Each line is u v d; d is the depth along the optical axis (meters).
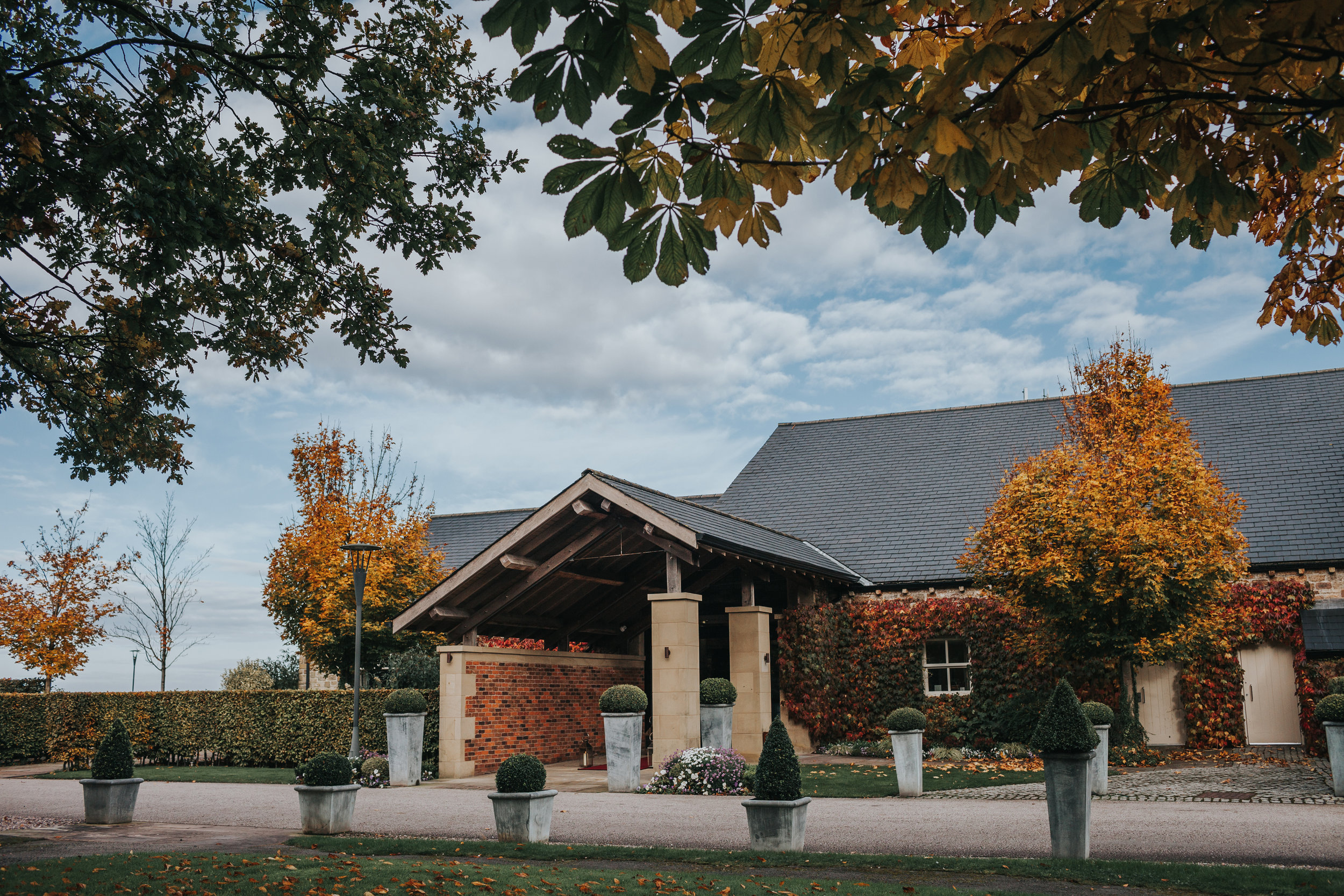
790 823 9.73
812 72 3.37
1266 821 10.77
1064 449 20.02
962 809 12.43
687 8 3.08
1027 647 18.73
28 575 29.38
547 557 19.19
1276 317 5.57
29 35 9.23
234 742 21.95
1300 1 3.11
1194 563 16.25
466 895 7.66
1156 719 19.64
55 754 24.97
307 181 10.13
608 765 15.66
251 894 7.80
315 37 10.20
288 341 11.45
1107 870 8.33
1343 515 19.77
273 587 26.02
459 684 18.34
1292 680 18.92
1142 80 3.52
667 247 3.52
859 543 23.66
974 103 3.43
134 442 11.47
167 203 8.60
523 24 2.99
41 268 9.82
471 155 10.85
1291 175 4.96
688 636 17.02
